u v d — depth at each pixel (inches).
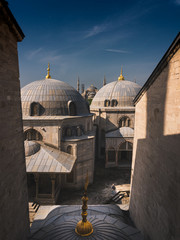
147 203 451.5
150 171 442.6
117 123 1437.0
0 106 269.4
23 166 371.2
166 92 359.6
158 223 376.5
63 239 335.9
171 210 321.1
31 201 861.8
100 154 1542.8
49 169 828.6
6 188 287.1
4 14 259.0
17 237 329.4
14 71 325.7
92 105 1706.4
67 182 1051.9
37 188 866.1
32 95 1094.4
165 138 360.5
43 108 1071.0
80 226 346.0
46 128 1001.5
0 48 267.3
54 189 914.1
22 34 340.2
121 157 1505.9
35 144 949.2
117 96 1536.7
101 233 354.0
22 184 363.9
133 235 408.5
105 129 1444.4
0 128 269.4
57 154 947.3
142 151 520.1
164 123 367.2
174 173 316.8
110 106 1541.6
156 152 406.9
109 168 1357.0
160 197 372.5
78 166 1038.4
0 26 263.4
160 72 388.2
